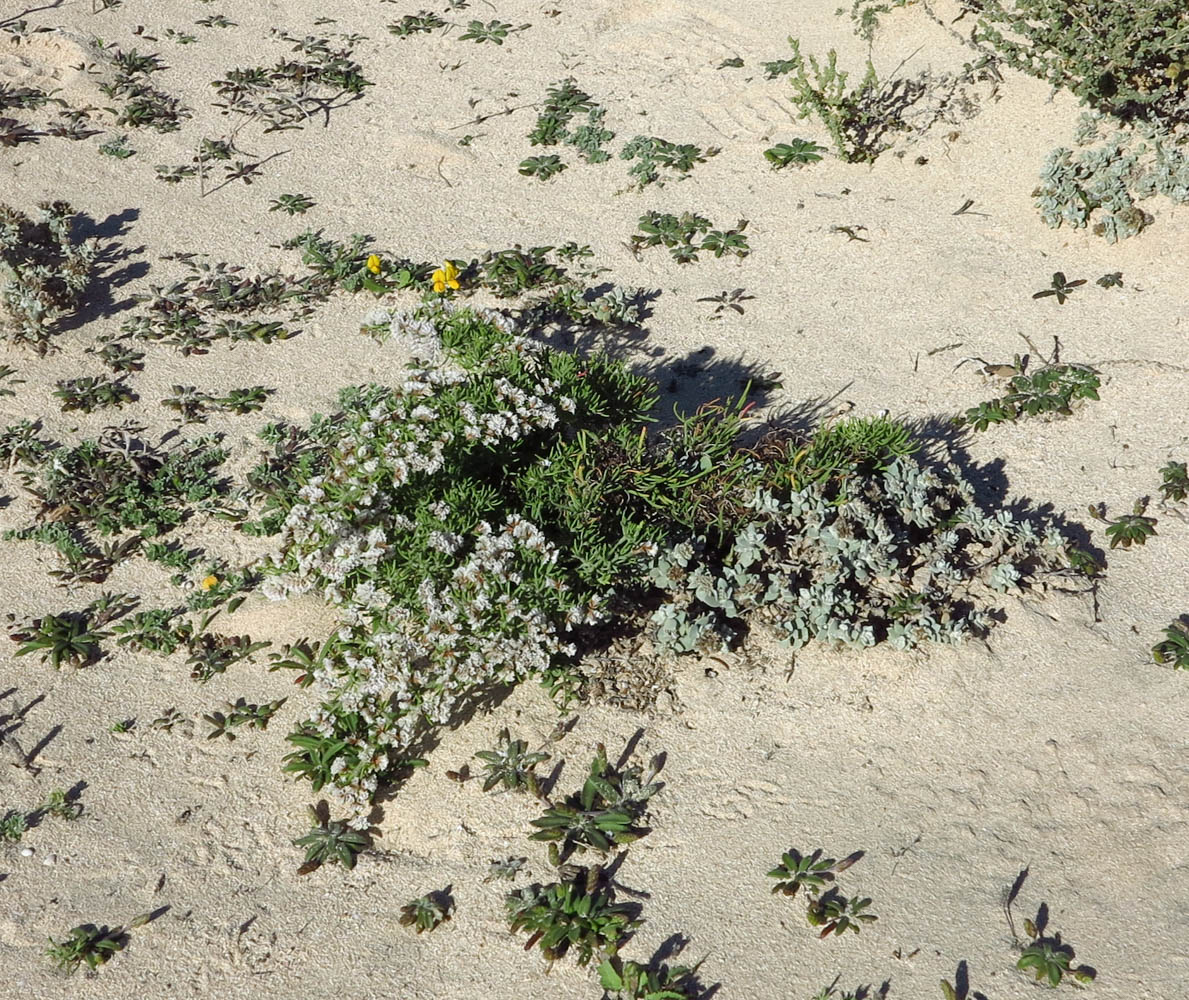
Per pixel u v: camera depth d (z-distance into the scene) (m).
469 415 0.93
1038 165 1.45
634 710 0.92
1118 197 1.36
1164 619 0.97
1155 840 0.82
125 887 0.83
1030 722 0.90
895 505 1.02
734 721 0.91
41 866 0.84
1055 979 0.74
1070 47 1.45
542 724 0.91
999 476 1.10
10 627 0.99
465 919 0.80
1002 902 0.79
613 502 0.99
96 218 1.46
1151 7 1.36
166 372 1.25
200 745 0.91
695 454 1.05
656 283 1.38
